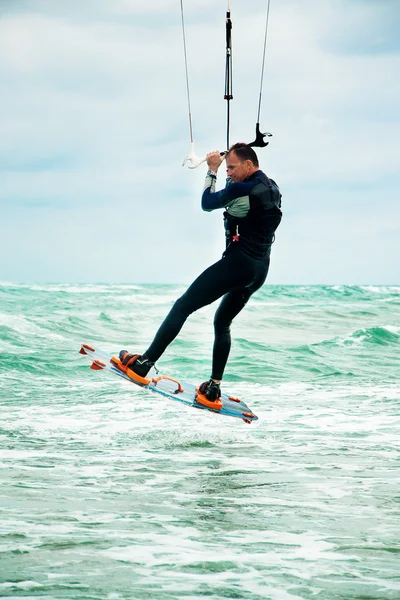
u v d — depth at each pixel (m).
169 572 12.49
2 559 12.91
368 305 166.00
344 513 16.91
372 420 32.12
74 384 44.16
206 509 17.12
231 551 13.80
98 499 17.91
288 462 23.25
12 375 46.91
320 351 69.81
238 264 22.31
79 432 28.48
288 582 12.12
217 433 28.64
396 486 19.80
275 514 16.73
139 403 36.62
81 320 90.00
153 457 23.91
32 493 18.34
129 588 11.63
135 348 68.62
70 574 12.21
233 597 11.38
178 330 23.50
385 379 49.84
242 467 22.39
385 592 11.70
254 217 22.17
